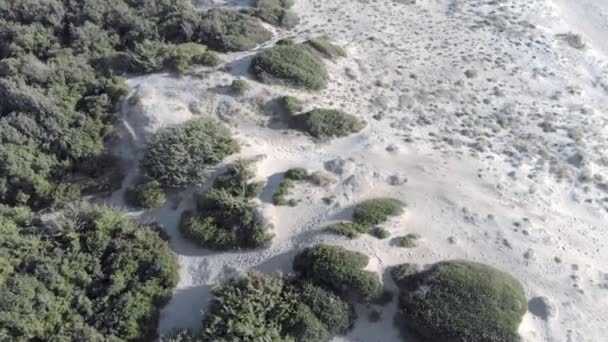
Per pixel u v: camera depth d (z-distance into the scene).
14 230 33.94
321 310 29.48
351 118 40.59
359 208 33.69
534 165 39.62
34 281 31.08
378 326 29.69
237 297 29.62
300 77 42.31
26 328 29.34
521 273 32.06
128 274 31.81
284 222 33.50
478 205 35.38
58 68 43.72
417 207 34.81
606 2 58.03
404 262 31.53
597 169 40.16
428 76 46.22
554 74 48.66
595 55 51.84
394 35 50.38
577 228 35.56
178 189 35.59
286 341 28.42
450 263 30.98
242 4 52.25
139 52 44.34
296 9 52.97
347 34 49.94
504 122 43.16
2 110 41.41
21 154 37.72
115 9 49.88
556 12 56.91
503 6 56.00
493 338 28.17
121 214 35.00
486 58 48.84
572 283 32.03
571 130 43.06
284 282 30.64
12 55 46.53
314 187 35.25
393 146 39.16
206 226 33.22
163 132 37.75
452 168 38.09
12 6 50.06
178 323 30.27
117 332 29.70
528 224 34.62
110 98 41.78
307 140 39.44
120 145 39.31
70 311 30.62
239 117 40.19
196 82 42.09
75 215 34.47
